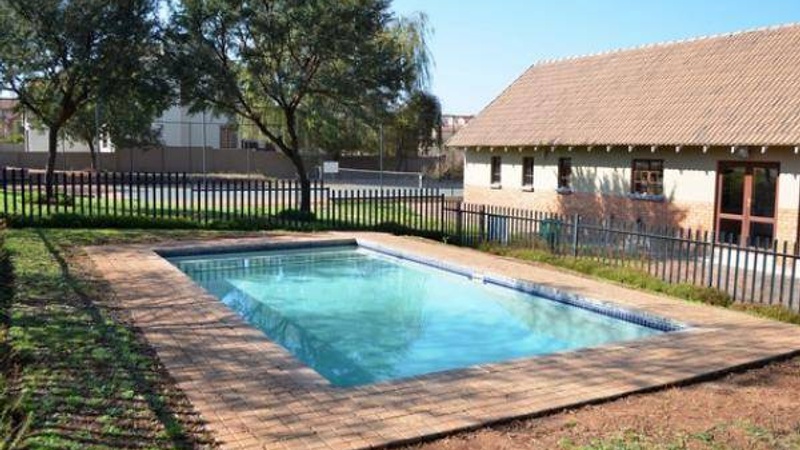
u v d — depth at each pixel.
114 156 47.69
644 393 6.55
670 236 13.29
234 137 58.62
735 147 17.58
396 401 6.10
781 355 7.83
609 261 14.24
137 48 19.67
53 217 16.50
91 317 8.38
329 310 11.88
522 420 5.80
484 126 27.53
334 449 5.08
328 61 20.50
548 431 5.57
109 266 12.05
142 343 7.57
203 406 5.85
